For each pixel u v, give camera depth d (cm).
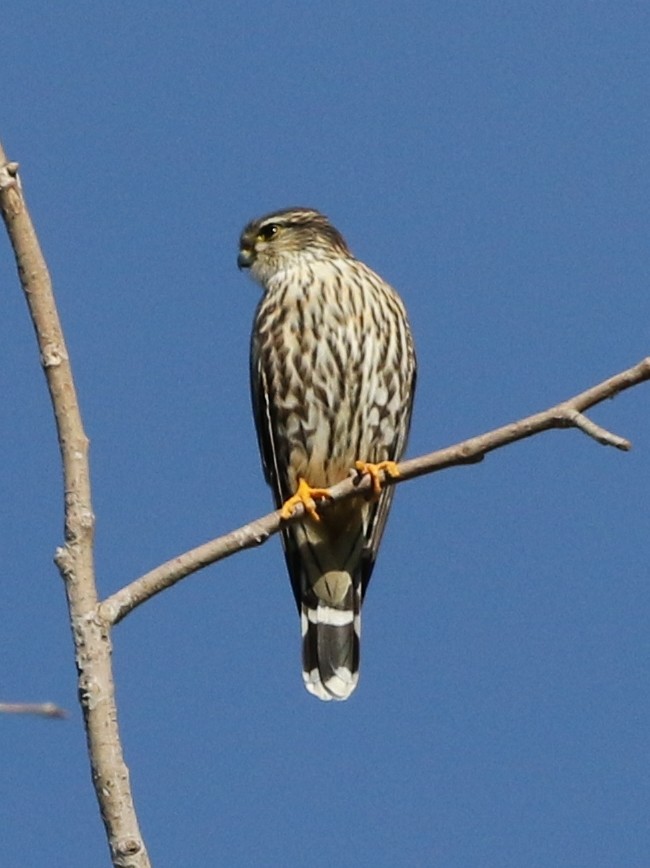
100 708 664
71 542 693
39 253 720
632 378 820
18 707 592
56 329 715
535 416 851
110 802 647
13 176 719
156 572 773
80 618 683
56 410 709
